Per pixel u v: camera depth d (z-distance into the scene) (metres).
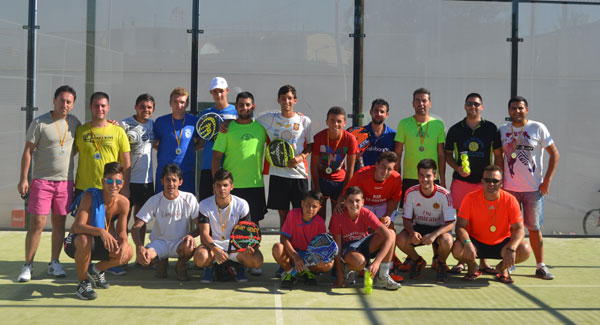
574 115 7.64
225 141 5.76
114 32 7.45
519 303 4.77
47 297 4.77
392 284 5.16
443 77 7.57
